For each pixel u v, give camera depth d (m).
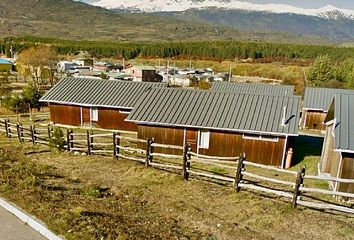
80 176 15.25
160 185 14.32
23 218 9.44
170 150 23.00
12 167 14.88
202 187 14.10
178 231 10.08
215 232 10.38
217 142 22.16
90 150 19.14
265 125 21.41
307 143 28.22
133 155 19.53
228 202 12.70
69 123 31.81
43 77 64.06
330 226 11.16
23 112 38.97
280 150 21.23
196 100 24.16
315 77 61.47
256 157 21.69
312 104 37.09
